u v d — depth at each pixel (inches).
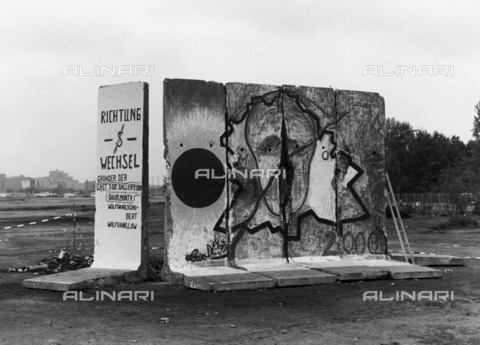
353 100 562.9
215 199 494.3
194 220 485.7
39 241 836.0
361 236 557.3
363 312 358.0
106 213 495.8
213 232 492.7
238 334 301.3
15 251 698.2
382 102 577.6
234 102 505.7
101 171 501.0
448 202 1708.9
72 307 369.4
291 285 447.2
